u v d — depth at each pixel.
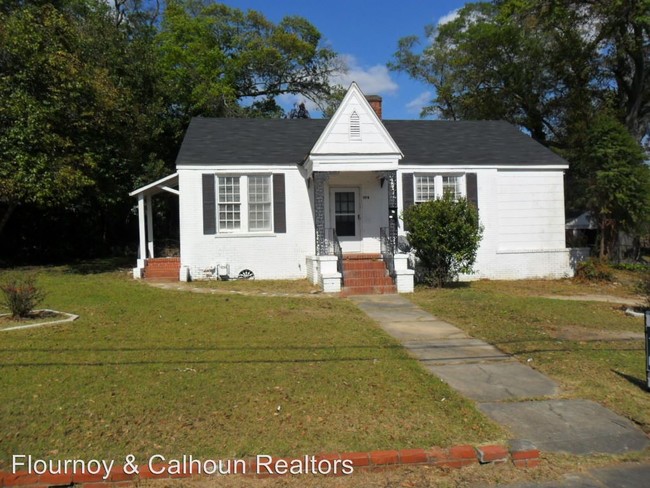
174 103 27.44
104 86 17.98
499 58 31.33
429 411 5.65
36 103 16.06
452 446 4.87
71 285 14.20
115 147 20.19
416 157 17.50
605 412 5.81
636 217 17.92
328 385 6.28
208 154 16.77
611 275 17.03
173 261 17.17
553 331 9.48
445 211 14.55
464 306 11.82
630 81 28.03
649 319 6.43
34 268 19.22
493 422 5.48
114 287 13.98
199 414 5.38
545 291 15.02
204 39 30.59
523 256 17.94
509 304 12.05
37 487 4.21
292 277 16.86
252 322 9.62
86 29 21.36
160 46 29.20
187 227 16.33
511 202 17.97
